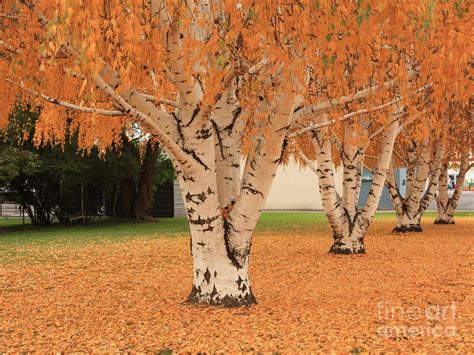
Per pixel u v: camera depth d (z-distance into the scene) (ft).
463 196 178.29
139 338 24.75
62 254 58.39
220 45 21.38
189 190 29.55
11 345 24.14
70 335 25.58
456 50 24.22
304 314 28.71
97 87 24.45
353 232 54.34
